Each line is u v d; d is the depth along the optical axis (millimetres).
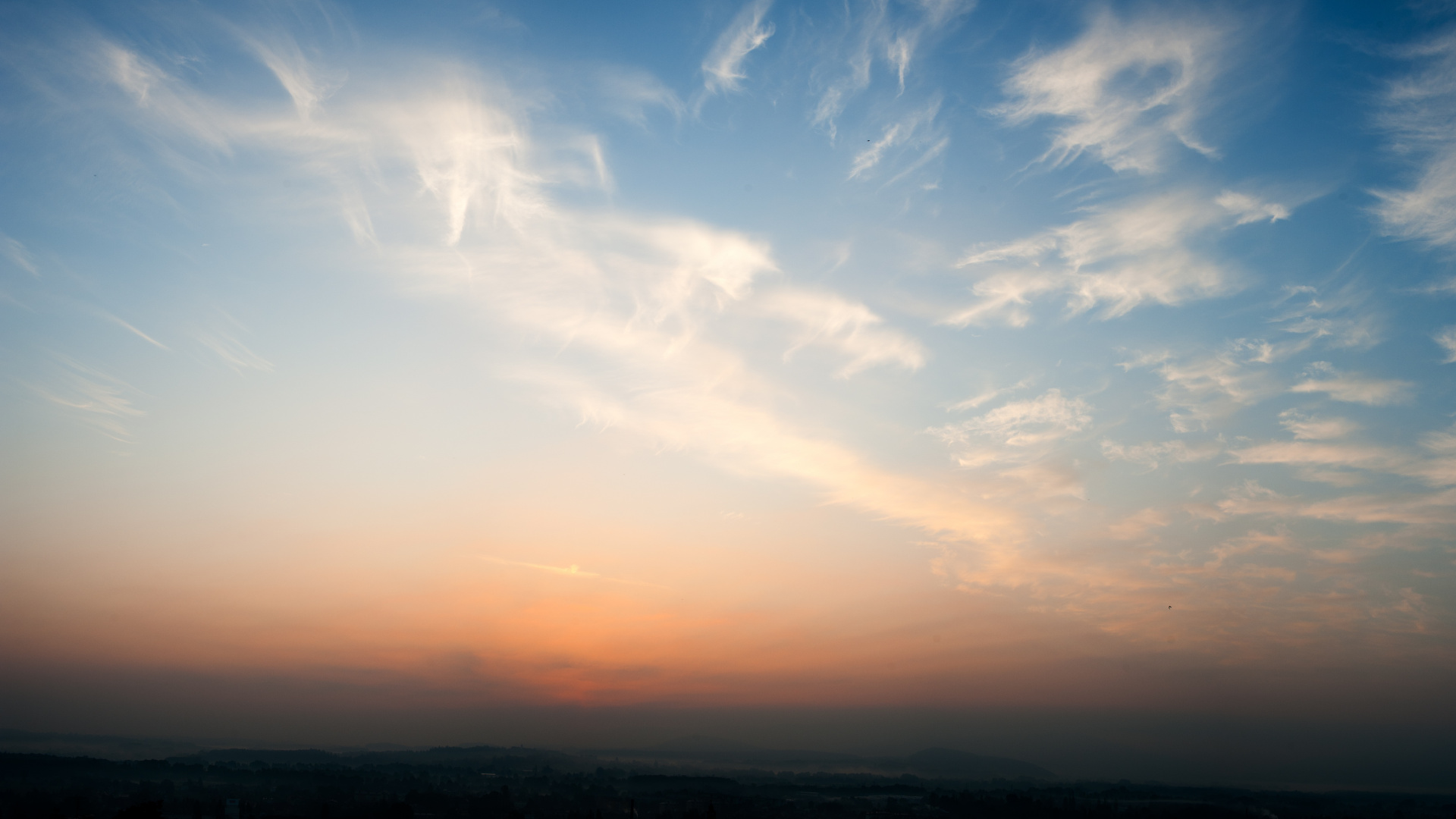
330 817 169625
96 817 163000
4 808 168250
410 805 197625
